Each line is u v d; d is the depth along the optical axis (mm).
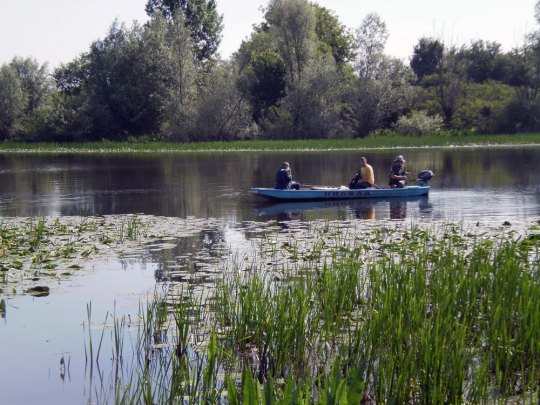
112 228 16000
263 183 27875
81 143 65188
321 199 21609
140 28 68812
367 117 64688
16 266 11352
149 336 7586
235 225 16359
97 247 13391
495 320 6621
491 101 72375
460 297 7520
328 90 63094
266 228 15711
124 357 7133
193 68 65625
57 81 83938
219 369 6625
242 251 12727
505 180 27531
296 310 7191
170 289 9656
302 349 6699
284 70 66000
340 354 6352
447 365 5695
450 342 6051
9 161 46188
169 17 82938
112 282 10406
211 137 62938
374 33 65375
